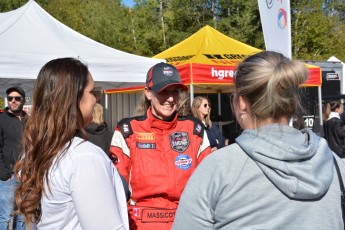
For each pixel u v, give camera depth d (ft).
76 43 18.04
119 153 7.64
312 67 24.09
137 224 7.38
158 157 7.59
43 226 4.94
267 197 4.12
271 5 15.39
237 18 70.90
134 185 7.51
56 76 5.05
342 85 36.01
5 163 16.20
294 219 4.11
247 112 4.49
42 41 16.85
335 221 4.22
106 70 17.21
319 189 4.09
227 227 4.22
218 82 20.80
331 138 22.11
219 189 4.22
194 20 75.51
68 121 4.94
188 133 7.89
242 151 4.31
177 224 4.45
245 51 24.81
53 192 4.75
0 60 14.99
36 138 4.91
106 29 75.41
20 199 4.98
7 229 16.16
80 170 4.66
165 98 7.63
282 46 15.07
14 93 16.85
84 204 4.57
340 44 77.87
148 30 73.36
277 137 4.26
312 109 29.32
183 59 23.22
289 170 4.04
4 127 16.60
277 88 4.20
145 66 18.06
